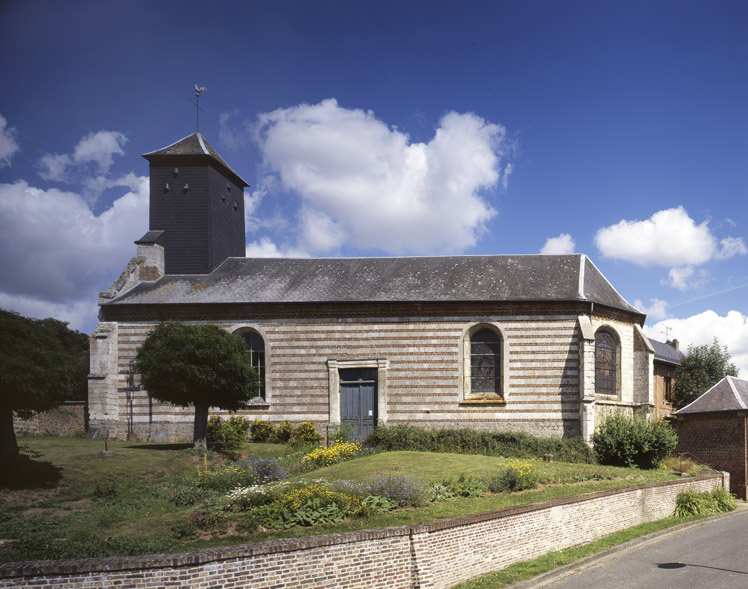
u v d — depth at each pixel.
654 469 25.81
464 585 13.11
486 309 30.72
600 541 17.22
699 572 14.18
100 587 9.26
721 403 29.31
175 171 35.25
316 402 30.75
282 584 10.45
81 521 16.86
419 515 15.80
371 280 32.81
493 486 19.08
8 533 15.44
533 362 30.31
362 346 30.95
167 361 25.12
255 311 31.39
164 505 18.53
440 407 30.38
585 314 30.73
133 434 30.81
